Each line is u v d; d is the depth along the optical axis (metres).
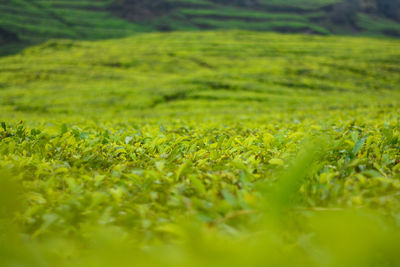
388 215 1.84
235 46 105.56
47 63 86.50
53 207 2.33
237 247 1.11
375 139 4.23
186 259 1.08
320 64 80.94
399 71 77.88
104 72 75.94
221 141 3.97
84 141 4.54
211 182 2.63
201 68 80.56
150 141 4.66
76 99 52.81
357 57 89.81
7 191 1.81
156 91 54.97
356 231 1.08
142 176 2.79
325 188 2.18
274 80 64.56
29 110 48.31
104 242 1.48
